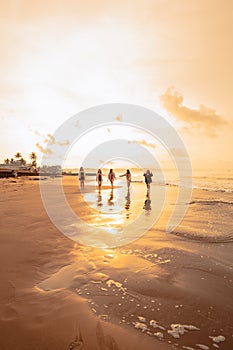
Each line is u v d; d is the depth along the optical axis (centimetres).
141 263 373
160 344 194
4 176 4228
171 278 321
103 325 215
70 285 296
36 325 211
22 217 696
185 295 275
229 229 595
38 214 745
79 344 189
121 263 373
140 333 207
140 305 253
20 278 310
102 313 236
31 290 279
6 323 213
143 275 329
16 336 196
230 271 346
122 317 230
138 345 191
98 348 185
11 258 379
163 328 215
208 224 652
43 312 232
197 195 1444
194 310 245
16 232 532
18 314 228
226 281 314
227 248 450
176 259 392
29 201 1052
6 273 324
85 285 297
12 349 181
